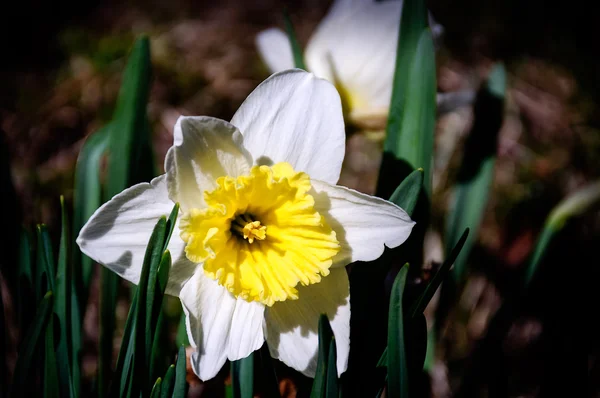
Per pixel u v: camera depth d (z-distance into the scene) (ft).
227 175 1.08
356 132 1.37
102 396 1.24
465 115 2.09
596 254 1.73
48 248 1.10
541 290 1.47
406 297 1.18
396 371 1.03
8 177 1.24
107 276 1.26
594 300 1.46
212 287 1.08
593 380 1.53
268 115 1.09
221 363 1.06
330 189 1.09
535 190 2.08
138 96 1.23
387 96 1.35
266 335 1.09
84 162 1.34
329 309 1.10
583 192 1.46
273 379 1.09
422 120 1.19
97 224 1.04
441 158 2.08
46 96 2.19
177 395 1.06
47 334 1.05
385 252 1.15
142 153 1.31
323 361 1.03
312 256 1.09
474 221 1.35
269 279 1.10
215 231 1.06
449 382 1.61
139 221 1.05
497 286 1.84
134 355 1.05
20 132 2.08
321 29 1.38
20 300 1.11
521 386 1.61
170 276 1.07
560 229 1.42
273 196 1.10
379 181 1.22
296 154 1.10
